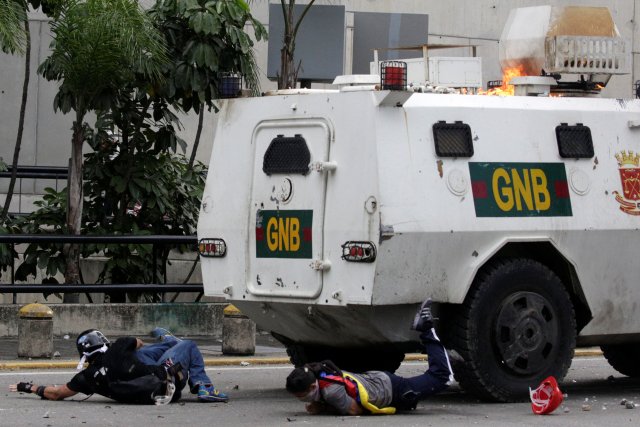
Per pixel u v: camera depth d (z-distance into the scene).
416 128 22.23
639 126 24.72
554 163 23.59
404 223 21.72
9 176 44.28
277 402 23.48
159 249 38.84
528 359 23.06
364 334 22.92
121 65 35.22
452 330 22.78
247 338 31.55
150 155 38.16
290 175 23.25
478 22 52.03
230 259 24.41
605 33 25.56
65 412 21.70
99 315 34.09
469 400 23.66
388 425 20.14
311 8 40.75
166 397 22.81
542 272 23.28
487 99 23.20
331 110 22.59
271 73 40.75
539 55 25.36
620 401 24.16
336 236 22.30
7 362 29.09
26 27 38.03
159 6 37.19
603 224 23.95
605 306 24.34
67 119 48.81
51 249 36.38
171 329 34.84
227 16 36.72
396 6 50.91
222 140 24.81
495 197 22.80
